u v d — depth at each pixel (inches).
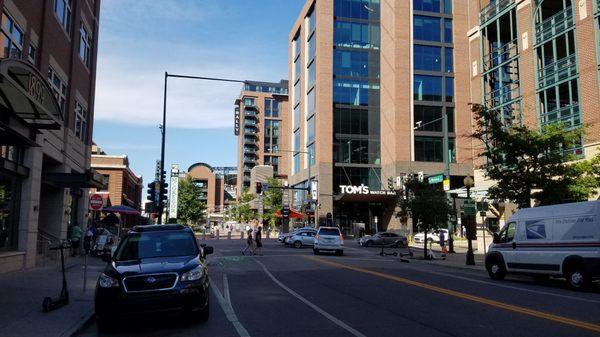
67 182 815.1
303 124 2723.9
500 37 1333.7
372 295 498.6
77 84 998.4
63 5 898.1
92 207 799.1
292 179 2970.0
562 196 734.5
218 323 356.2
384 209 2482.8
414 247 1694.1
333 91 2455.7
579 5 1015.0
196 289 336.5
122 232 1465.3
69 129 933.8
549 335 311.9
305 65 2736.2
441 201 1157.7
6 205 671.8
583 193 737.6
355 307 423.2
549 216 613.0
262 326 344.2
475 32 1382.9
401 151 2281.0
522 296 498.3
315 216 2274.9
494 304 438.0
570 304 444.1
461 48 2407.7
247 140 5753.0
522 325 343.9
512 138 759.7
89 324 363.6
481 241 1391.5
